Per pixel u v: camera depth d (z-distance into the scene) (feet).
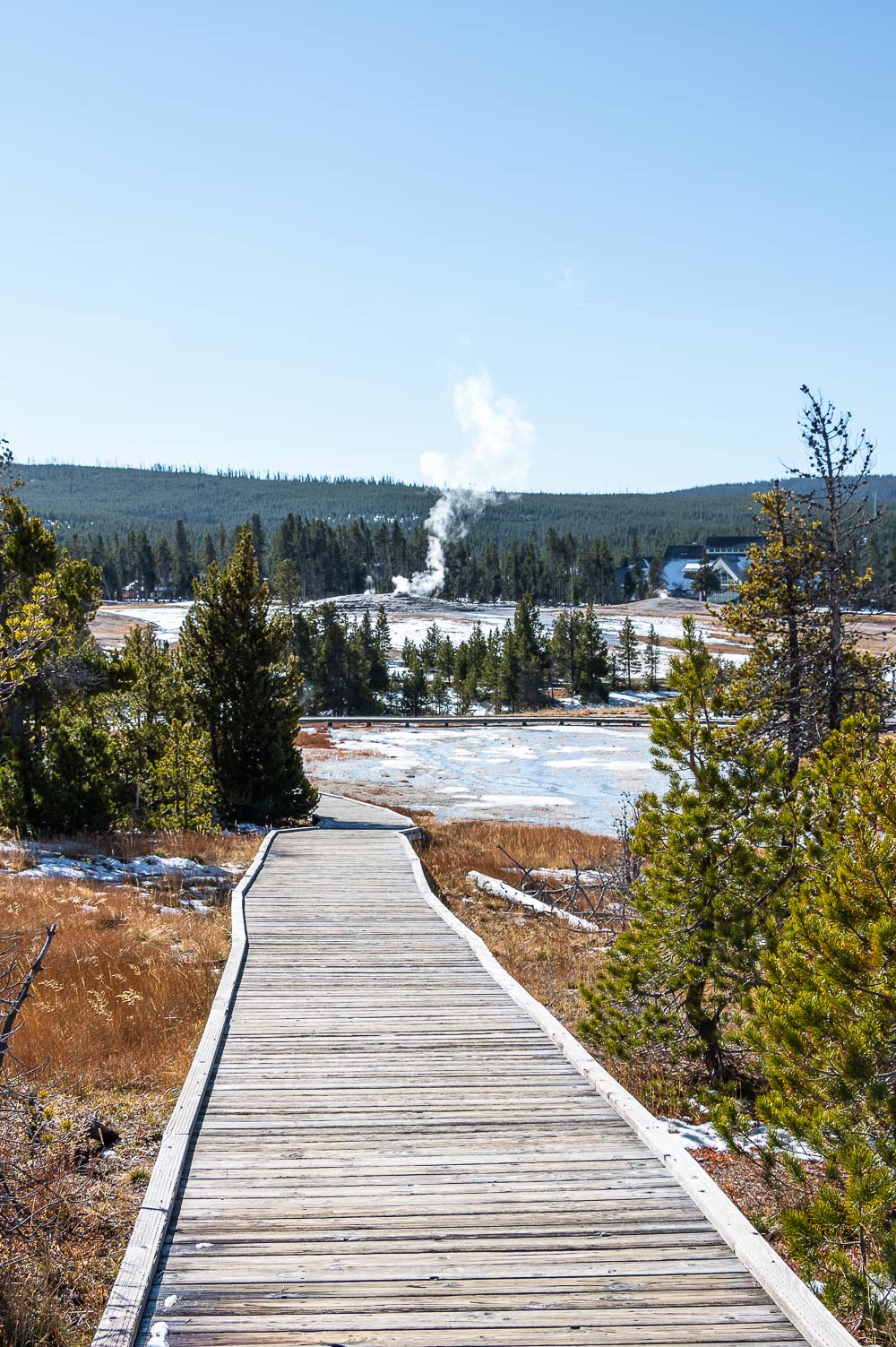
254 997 27.89
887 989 16.90
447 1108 19.63
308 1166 16.74
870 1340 14.14
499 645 293.43
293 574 452.76
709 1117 24.38
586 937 45.09
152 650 77.71
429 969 31.17
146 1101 21.79
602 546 551.18
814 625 53.36
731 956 25.95
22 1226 15.19
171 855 55.01
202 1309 12.37
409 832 68.90
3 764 58.49
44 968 30.04
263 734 74.18
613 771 122.01
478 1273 13.33
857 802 20.03
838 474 49.39
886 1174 14.96
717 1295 12.89
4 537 55.62
